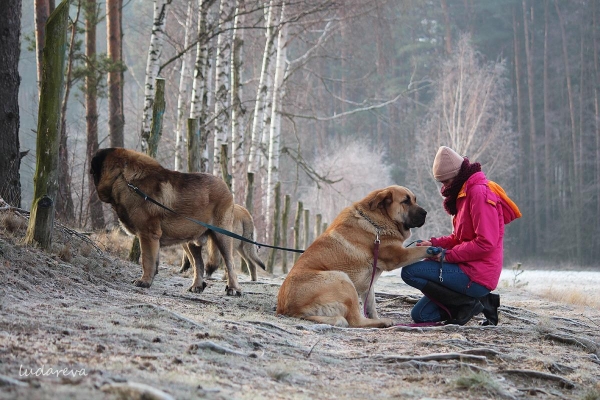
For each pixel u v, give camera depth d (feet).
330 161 154.51
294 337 20.07
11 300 18.65
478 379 15.60
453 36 213.66
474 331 22.76
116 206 27.68
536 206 195.83
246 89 140.46
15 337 14.76
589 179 199.31
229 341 17.48
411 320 26.32
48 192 26.71
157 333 17.15
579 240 182.19
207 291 30.76
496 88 187.73
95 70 68.39
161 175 27.66
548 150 198.90
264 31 88.74
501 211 24.53
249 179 50.90
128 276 30.91
